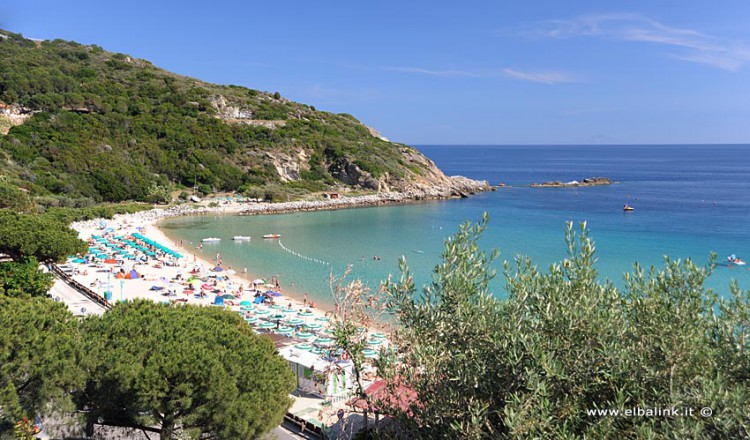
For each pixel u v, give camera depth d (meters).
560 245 72.38
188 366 14.34
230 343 16.56
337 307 10.30
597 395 7.86
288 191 124.19
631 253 65.31
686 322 7.74
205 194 117.69
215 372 14.51
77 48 174.25
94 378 14.52
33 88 120.19
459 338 8.76
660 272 8.74
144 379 13.99
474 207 119.50
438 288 9.26
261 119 151.25
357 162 136.75
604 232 82.31
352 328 10.02
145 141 119.62
